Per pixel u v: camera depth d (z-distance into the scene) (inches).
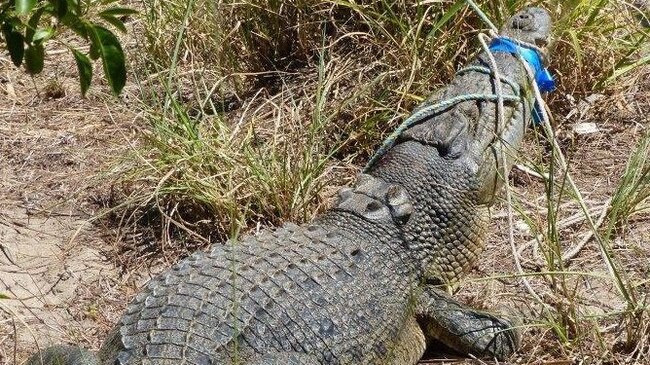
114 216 283.9
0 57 353.7
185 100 334.6
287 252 223.9
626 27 319.6
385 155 256.2
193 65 335.9
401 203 239.1
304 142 289.9
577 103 314.8
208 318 201.9
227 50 337.1
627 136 303.3
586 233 261.7
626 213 262.4
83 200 290.0
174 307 204.5
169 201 281.3
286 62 342.3
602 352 218.1
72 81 351.9
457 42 310.5
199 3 339.0
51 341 239.3
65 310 250.8
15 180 298.2
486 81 264.2
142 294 215.8
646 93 320.2
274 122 306.7
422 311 235.8
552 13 310.0
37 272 262.1
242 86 336.2
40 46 173.6
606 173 288.8
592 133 304.8
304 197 272.7
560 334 221.8
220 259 221.3
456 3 292.8
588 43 314.7
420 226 240.8
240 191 275.6
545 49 279.0
